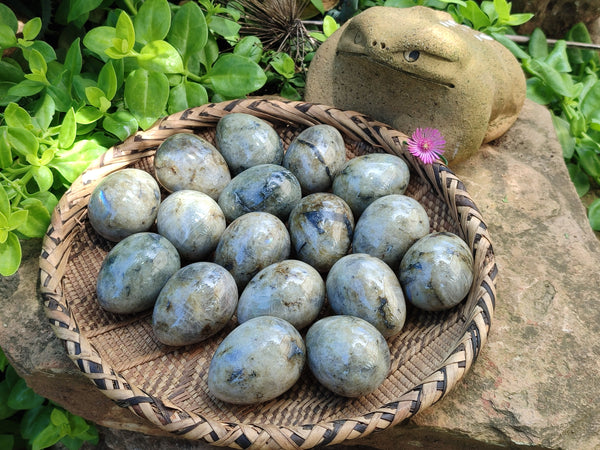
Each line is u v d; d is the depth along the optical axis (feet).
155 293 1.30
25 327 1.38
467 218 1.33
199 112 1.58
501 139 1.95
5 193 1.32
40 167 1.48
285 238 1.36
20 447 2.08
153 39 1.60
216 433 1.05
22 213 1.31
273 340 1.12
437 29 1.45
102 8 1.90
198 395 1.22
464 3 2.12
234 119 1.53
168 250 1.32
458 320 1.27
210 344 1.31
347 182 1.46
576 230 1.67
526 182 1.77
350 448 1.53
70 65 1.63
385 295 1.22
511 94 1.80
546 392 1.30
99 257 1.45
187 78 1.77
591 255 1.62
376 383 1.15
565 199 1.79
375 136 1.55
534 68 2.20
